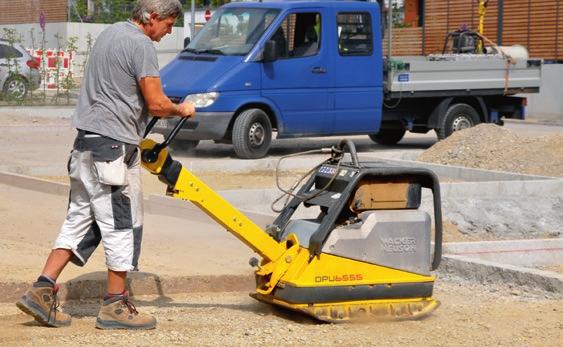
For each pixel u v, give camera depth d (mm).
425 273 9297
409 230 9188
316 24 23578
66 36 55562
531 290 11156
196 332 8734
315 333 8758
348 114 24031
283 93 23000
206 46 23391
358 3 24172
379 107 24484
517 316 9766
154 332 8695
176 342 8367
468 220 16281
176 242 13008
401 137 27375
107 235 8609
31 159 22047
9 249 11820
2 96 37688
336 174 9211
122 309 8727
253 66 22562
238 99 22312
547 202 17562
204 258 11984
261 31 22938
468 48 28766
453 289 11305
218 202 8906
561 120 36375
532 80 26828
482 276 11586
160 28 8820
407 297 9289
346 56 23906
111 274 8680
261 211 16094
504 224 16328
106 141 8453
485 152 21906
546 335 8992
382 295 9172
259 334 8680
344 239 8977
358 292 9062
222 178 19875
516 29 38844
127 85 8547
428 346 8492
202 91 21984
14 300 9914
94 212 8617
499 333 9023
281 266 9086
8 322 8969
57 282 10039
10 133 27922
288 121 23172
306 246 9062
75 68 46094
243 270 11273
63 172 20031
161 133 22750
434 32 41906
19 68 37844
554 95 37125
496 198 17641
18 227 13570
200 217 14773
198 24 50750
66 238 8727
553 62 37625
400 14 45500
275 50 22734
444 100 25766
